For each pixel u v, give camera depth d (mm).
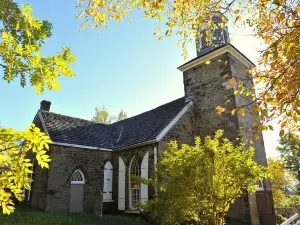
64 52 3502
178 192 7609
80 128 19391
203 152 7727
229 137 15039
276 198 19891
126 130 20594
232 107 15328
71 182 15562
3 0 3400
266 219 13586
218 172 7551
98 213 13500
